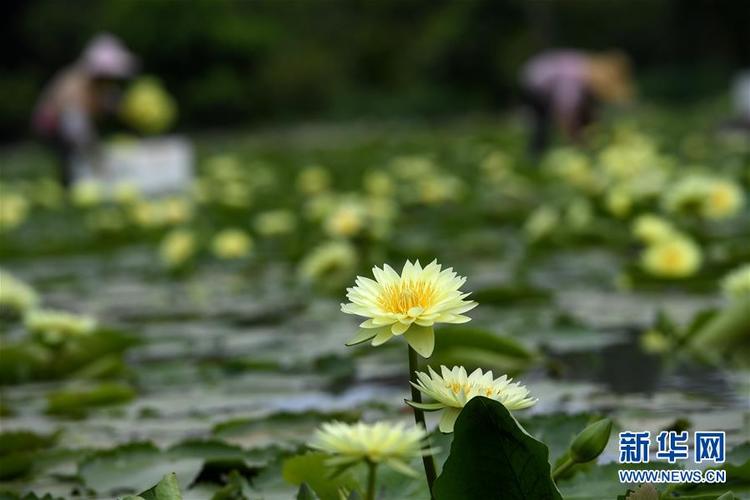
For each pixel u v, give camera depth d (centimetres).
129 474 375
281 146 3875
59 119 2005
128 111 2269
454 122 5281
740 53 6091
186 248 1062
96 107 2034
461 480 249
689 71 5944
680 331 626
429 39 5681
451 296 260
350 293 266
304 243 1162
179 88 4788
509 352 550
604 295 809
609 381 525
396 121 5488
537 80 2312
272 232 1296
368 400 504
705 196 930
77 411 513
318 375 578
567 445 364
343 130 5038
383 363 602
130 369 606
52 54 4781
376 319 261
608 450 388
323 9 6044
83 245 1348
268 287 958
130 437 456
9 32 4828
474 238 1184
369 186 1733
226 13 4841
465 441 248
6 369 600
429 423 442
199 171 2647
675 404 468
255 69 5000
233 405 511
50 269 1194
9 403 541
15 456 395
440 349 553
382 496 300
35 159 3809
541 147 2405
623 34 6038
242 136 4666
